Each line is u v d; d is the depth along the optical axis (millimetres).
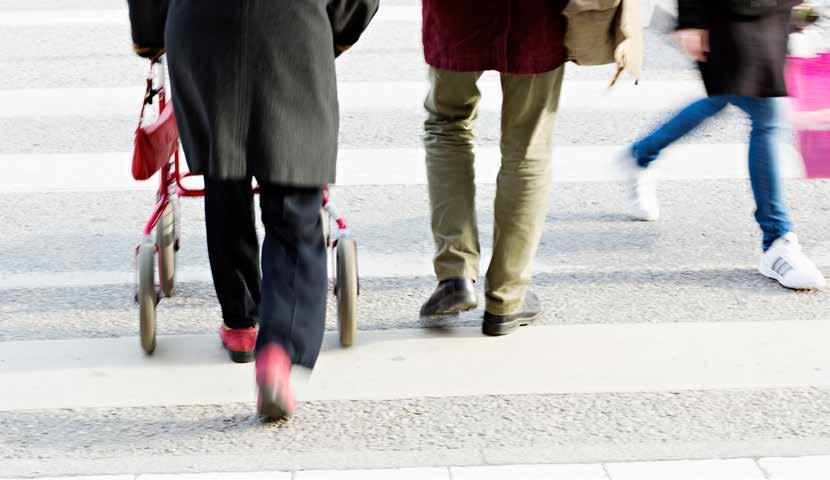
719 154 9641
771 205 7383
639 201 8414
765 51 6922
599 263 7723
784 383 6113
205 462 5355
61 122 10219
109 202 8719
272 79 5328
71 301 7148
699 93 10758
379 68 11438
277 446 5492
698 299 7172
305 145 5395
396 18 12969
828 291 7289
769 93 6977
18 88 10984
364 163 9398
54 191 8891
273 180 5367
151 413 5816
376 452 5434
